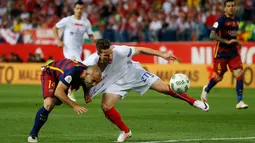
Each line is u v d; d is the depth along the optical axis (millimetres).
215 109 35938
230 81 55719
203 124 28609
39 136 24578
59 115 32469
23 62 64500
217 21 35906
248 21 67438
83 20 39625
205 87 37156
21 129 26750
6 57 65000
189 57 59531
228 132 25719
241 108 36219
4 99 43000
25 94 47719
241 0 70812
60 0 80312
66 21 39406
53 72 22141
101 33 69188
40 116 22516
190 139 23531
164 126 27906
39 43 69062
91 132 25922
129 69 23547
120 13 74812
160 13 70875
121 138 23078
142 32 68875
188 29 67688
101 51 22109
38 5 79875
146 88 23938
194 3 72438
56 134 25219
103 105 23203
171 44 60062
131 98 44594
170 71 57750
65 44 39625
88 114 33062
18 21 73875
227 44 35969
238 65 36219
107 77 23328
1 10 81625
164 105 38719
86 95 22859
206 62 59094
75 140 23484
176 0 74938
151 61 60000
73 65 21734
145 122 29469
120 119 23141
